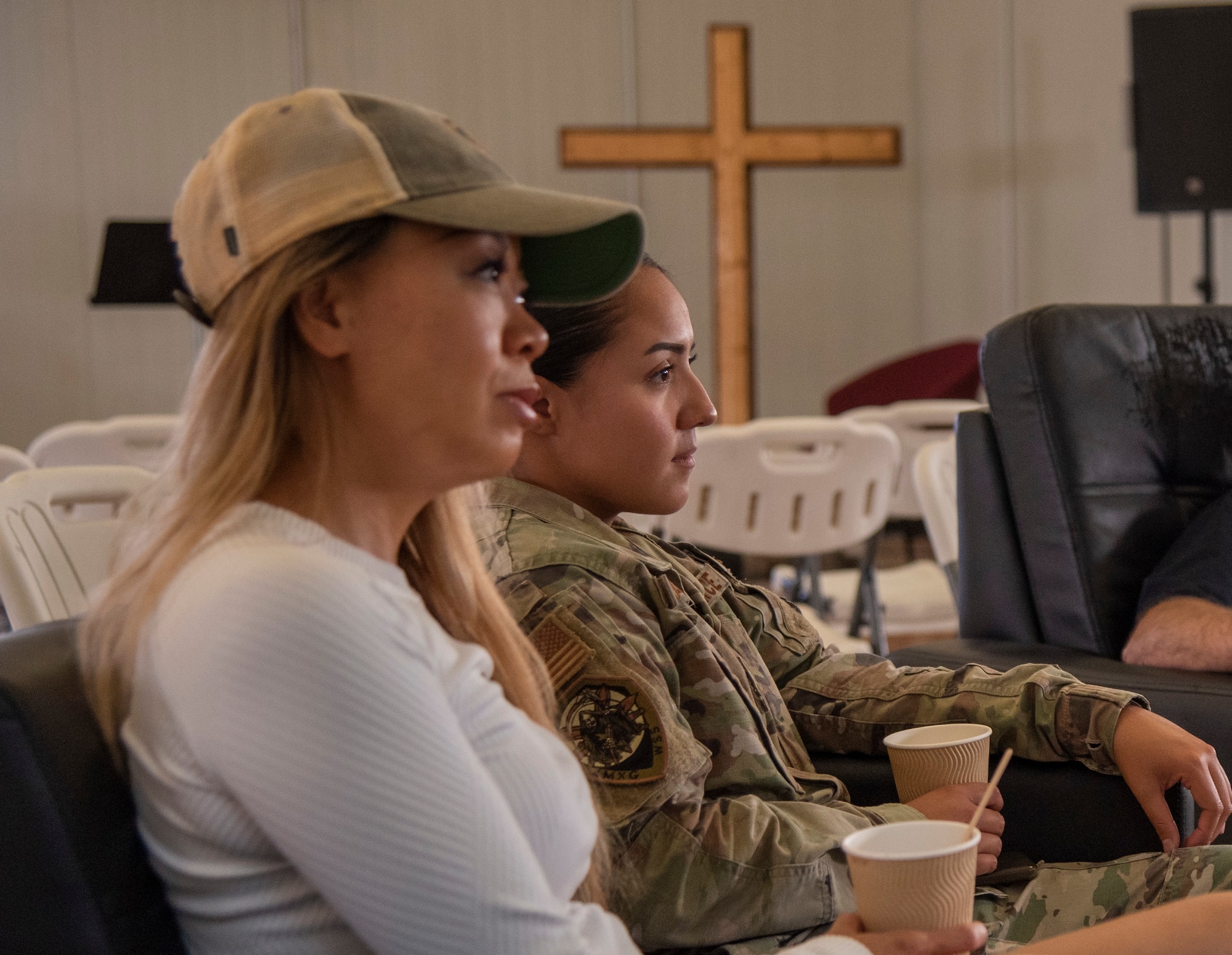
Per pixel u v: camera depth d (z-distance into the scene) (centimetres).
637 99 738
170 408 691
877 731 144
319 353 79
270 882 74
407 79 712
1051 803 137
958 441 204
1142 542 191
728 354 685
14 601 153
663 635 119
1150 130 459
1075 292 612
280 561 72
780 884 107
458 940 69
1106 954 93
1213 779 126
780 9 748
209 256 78
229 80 691
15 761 71
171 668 71
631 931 106
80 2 673
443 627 97
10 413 677
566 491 129
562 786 81
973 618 202
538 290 95
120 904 75
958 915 85
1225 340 202
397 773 70
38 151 674
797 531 309
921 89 756
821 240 761
